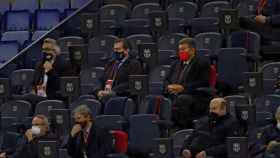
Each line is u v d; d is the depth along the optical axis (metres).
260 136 40.28
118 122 42.81
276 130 39.78
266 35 48.38
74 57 47.78
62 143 42.16
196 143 39.88
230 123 39.91
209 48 47.75
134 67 45.22
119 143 41.25
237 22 46.72
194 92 43.09
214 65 46.44
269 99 43.03
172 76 44.03
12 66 49.97
